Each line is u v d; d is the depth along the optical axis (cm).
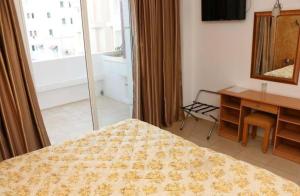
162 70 353
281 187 147
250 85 331
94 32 395
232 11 311
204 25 363
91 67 318
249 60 323
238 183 151
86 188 154
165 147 196
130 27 319
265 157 290
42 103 403
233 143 325
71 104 434
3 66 226
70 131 354
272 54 299
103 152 193
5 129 240
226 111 346
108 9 370
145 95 340
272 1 287
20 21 249
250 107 301
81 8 293
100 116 396
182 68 384
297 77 285
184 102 404
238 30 325
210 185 151
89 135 221
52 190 153
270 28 294
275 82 305
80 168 174
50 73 398
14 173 170
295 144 302
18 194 150
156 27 328
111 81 431
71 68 418
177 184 154
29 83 246
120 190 151
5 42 223
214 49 360
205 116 401
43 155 191
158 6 325
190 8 367
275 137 288
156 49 337
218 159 176
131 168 171
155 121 359
